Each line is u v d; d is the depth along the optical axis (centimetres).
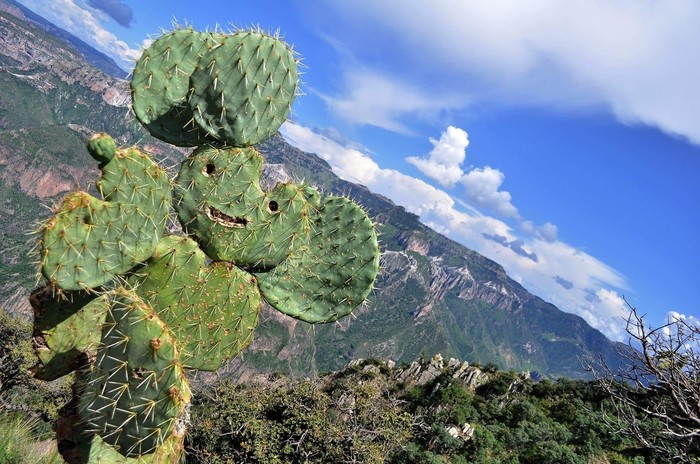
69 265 268
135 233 287
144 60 331
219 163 331
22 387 1406
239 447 1075
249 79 336
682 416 583
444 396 2700
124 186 282
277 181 377
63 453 277
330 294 385
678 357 578
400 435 1360
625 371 623
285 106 354
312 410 1145
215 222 330
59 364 284
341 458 1090
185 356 316
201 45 343
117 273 284
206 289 314
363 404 1336
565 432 2106
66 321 285
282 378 1509
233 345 330
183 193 329
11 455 439
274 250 347
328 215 390
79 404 265
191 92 333
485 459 1938
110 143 275
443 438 1983
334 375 3500
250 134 345
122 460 255
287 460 1056
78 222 269
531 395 2930
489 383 3150
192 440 1070
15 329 1602
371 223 389
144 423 247
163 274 300
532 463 1970
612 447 1995
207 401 1143
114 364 245
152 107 335
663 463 775
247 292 332
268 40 342
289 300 377
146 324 242
